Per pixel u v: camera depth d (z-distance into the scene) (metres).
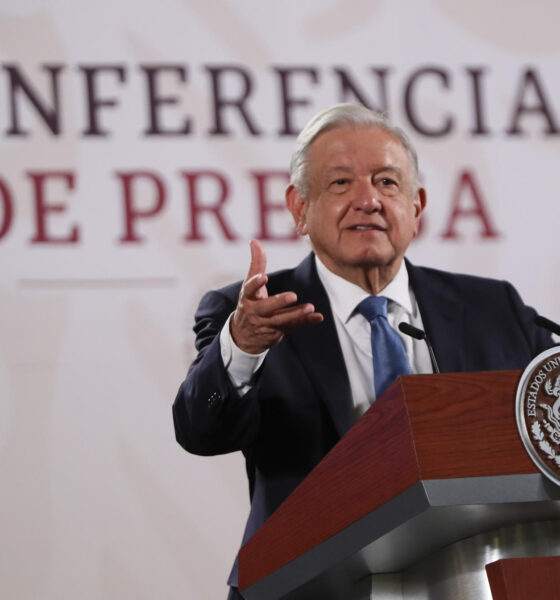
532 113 13.32
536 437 5.27
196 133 12.60
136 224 12.27
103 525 11.41
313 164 8.30
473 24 13.46
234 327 6.62
